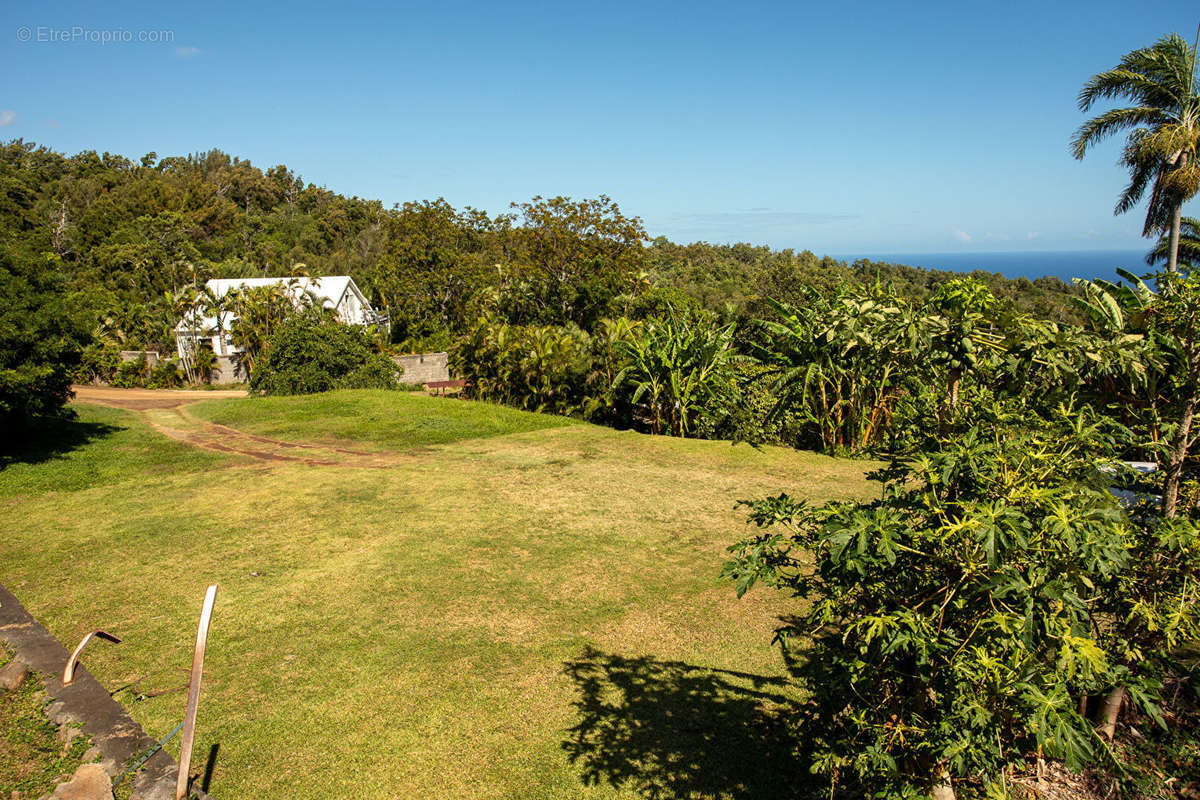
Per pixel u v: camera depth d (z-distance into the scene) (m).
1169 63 16.56
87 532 9.51
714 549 9.18
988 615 3.00
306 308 33.47
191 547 8.99
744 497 11.67
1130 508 4.00
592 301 34.72
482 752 4.93
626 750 4.96
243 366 36.62
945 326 8.44
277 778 4.61
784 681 5.91
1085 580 2.85
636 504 11.26
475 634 6.73
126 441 15.35
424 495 11.65
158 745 4.28
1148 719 4.48
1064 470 3.21
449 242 43.78
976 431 3.18
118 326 39.81
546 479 12.87
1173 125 16.28
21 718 4.52
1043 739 2.62
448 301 44.31
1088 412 4.25
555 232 36.69
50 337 12.54
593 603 7.48
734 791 4.51
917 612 3.15
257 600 7.40
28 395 12.33
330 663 6.12
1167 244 21.00
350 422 18.28
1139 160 16.73
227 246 69.56
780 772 4.68
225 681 5.79
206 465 13.50
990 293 12.00
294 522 10.12
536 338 21.81
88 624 6.76
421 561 8.63
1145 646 3.94
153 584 7.78
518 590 7.80
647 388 17.86
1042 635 3.01
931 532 2.94
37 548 8.86
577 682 5.88
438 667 6.09
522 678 5.93
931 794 3.26
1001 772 3.18
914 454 3.59
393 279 42.75
